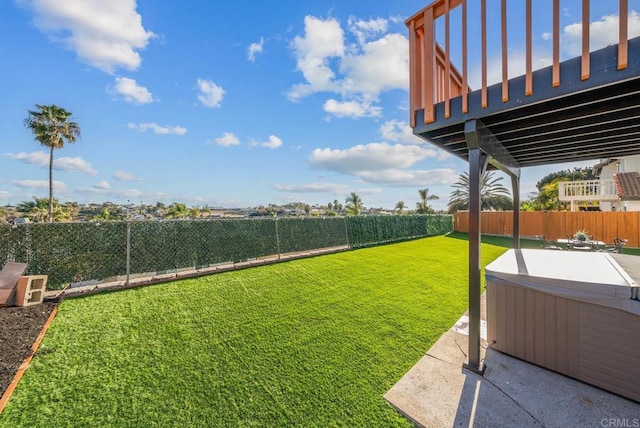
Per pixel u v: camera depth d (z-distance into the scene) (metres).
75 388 2.49
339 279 6.19
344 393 2.48
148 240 6.13
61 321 3.81
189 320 3.99
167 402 2.35
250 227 8.04
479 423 2.13
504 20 2.48
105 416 2.18
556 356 2.78
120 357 3.01
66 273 5.21
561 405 2.34
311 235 9.84
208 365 2.90
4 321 3.67
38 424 2.08
